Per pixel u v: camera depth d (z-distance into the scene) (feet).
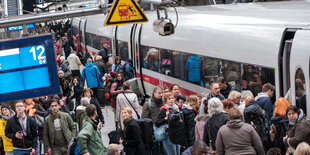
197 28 78.13
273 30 57.88
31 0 129.59
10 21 42.96
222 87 65.00
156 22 56.34
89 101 66.74
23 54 42.57
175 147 54.39
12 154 58.34
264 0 81.20
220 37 70.08
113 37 134.41
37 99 69.46
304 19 55.31
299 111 46.85
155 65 98.48
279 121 48.39
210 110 46.57
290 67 53.62
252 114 47.19
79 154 50.19
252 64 61.16
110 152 46.24
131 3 50.31
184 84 84.28
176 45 86.48
